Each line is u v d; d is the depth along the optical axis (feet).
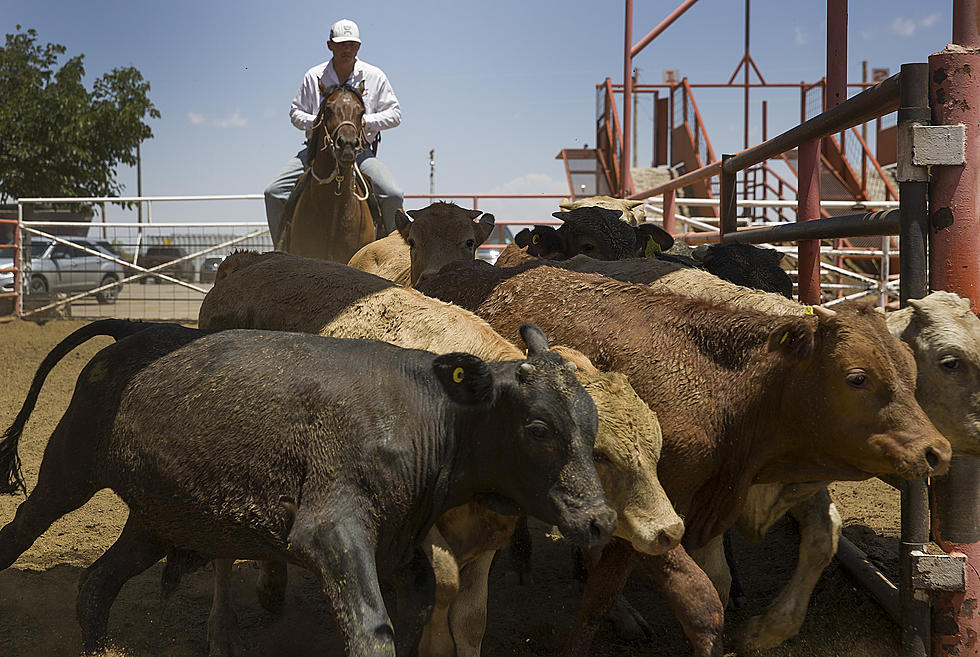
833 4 22.20
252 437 12.16
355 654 11.09
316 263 18.06
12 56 89.20
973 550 13.78
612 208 30.17
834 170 56.49
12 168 86.17
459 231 25.52
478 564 13.84
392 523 12.05
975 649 13.84
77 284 62.54
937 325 13.46
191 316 57.67
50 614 15.92
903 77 13.80
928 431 12.34
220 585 15.30
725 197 25.30
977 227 13.67
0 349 45.14
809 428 13.34
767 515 15.49
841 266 52.16
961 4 13.67
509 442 11.96
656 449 12.63
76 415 13.26
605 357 14.61
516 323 15.83
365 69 35.04
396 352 12.73
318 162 30.63
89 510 22.30
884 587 15.72
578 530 11.48
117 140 89.30
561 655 14.42
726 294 16.19
